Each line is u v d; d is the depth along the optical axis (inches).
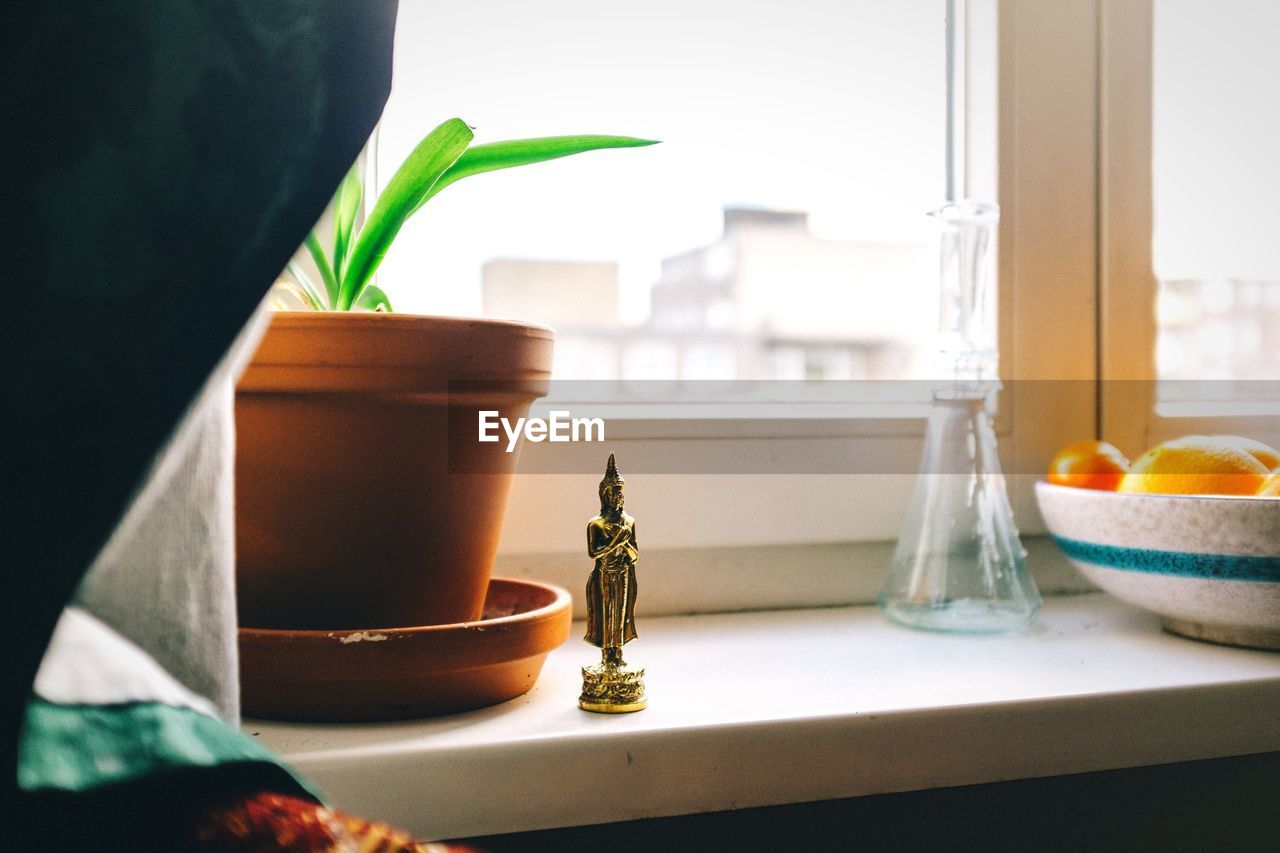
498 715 19.5
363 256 20.3
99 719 10.9
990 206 28.1
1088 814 23.5
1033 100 32.4
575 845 20.6
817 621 29.1
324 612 19.3
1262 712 22.0
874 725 19.4
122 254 11.9
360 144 13.9
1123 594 26.5
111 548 11.8
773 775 18.9
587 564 28.5
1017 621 26.7
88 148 11.8
